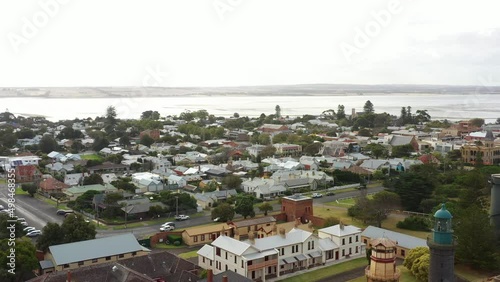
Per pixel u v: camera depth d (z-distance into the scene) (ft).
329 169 647.56
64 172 645.92
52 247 293.23
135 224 415.03
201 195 488.85
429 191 446.19
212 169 643.45
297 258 305.53
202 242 363.15
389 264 202.59
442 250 195.31
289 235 314.14
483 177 470.39
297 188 549.95
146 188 541.34
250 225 380.17
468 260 298.15
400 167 636.89
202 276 270.05
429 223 384.47
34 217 432.66
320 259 316.81
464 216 315.99
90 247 298.56
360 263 318.65
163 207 442.50
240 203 426.51
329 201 498.28
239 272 284.00
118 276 226.38
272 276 293.43
